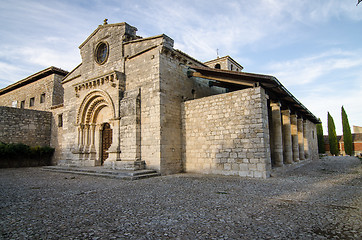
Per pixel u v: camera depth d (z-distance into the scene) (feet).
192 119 48.03
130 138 46.83
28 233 14.01
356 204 20.07
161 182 33.99
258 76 37.68
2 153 61.98
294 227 14.60
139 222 15.90
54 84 82.79
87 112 58.90
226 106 43.27
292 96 47.11
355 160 79.15
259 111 39.01
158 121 44.14
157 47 46.55
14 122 69.72
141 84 48.21
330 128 142.82
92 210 19.04
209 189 27.89
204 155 45.34
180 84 50.93
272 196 23.72
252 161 39.01
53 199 23.39
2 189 29.63
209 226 14.98
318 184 30.76
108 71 55.47
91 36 61.77
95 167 51.78
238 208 19.15
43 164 73.41
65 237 13.35
